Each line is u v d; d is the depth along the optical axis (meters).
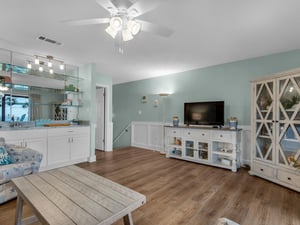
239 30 2.37
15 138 2.82
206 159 3.80
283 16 2.01
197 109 4.19
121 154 4.79
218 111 3.87
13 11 1.91
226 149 3.66
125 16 1.55
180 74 4.77
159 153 4.94
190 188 2.54
